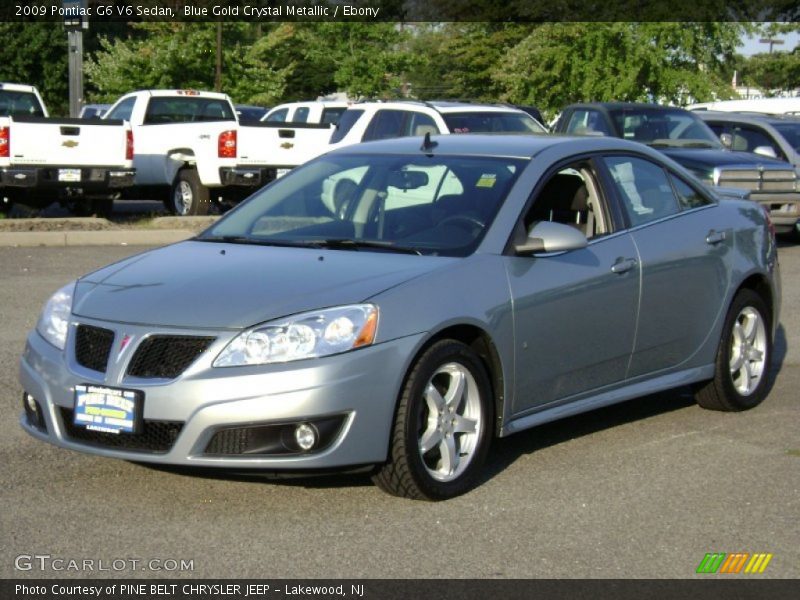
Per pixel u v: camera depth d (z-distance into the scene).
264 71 36.78
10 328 9.52
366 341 5.29
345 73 40.44
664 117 17.39
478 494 5.79
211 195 19.05
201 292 5.53
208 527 5.25
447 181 6.46
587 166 6.75
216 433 5.20
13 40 47.16
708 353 7.29
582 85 33.25
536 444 6.73
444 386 5.73
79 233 15.05
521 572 4.82
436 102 17.00
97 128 16.25
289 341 5.22
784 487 6.02
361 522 5.34
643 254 6.73
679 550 5.11
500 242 6.04
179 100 20.11
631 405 7.74
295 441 5.21
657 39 32.59
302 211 6.64
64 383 5.49
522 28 43.88
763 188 16.33
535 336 6.06
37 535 5.11
